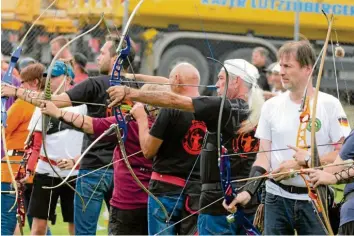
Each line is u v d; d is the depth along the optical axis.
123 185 15.80
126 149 15.74
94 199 16.97
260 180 13.52
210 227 14.02
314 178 12.35
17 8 27.81
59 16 27.31
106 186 17.08
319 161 12.78
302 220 13.85
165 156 14.93
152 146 14.77
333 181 12.30
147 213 15.67
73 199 18.28
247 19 29.38
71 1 27.08
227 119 13.42
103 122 15.40
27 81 18.11
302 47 13.73
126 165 14.88
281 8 29.12
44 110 15.14
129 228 15.95
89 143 16.88
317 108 13.84
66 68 16.83
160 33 29.30
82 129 15.31
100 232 22.08
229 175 13.07
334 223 13.62
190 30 29.36
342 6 25.25
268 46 29.50
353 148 12.72
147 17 29.03
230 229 14.03
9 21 27.97
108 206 17.48
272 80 21.95
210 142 13.73
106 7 26.56
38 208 17.86
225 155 12.99
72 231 18.55
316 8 27.25
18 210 16.38
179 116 14.66
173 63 29.34
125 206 15.79
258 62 26.19
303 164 12.73
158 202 14.20
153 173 15.09
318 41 27.84
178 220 15.08
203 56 29.45
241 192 13.41
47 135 17.62
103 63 16.81
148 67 29.12
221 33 29.59
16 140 18.22
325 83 26.52
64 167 17.31
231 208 13.28
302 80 13.77
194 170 14.96
